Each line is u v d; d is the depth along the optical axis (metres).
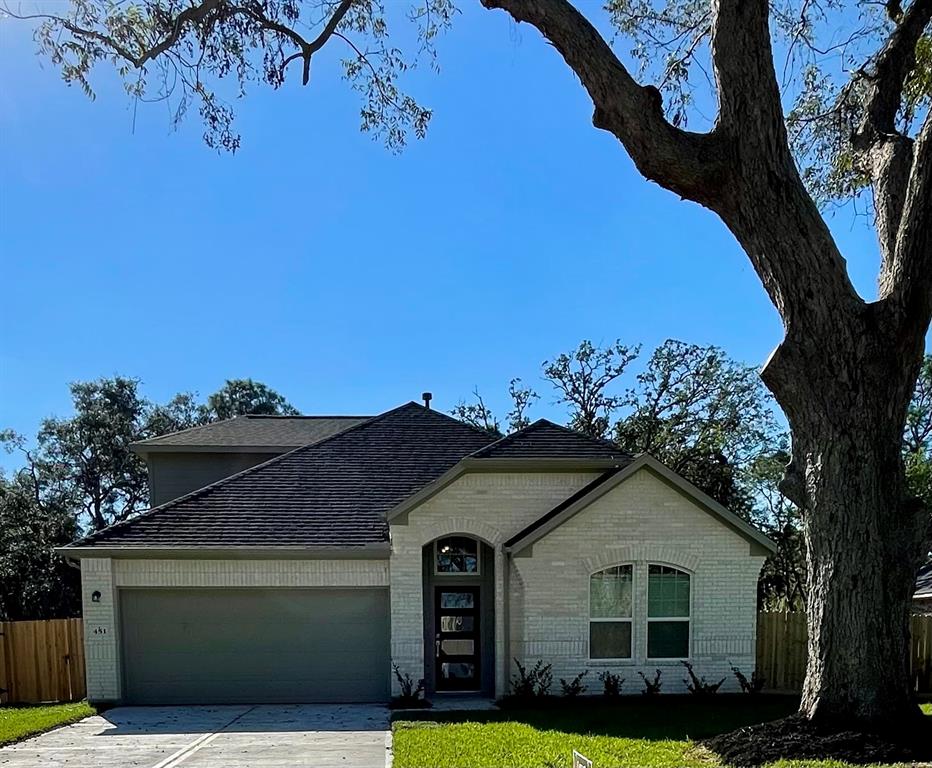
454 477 13.14
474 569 13.78
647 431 27.91
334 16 10.55
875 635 6.93
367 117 12.02
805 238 7.27
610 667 12.38
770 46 7.43
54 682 13.95
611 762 7.58
